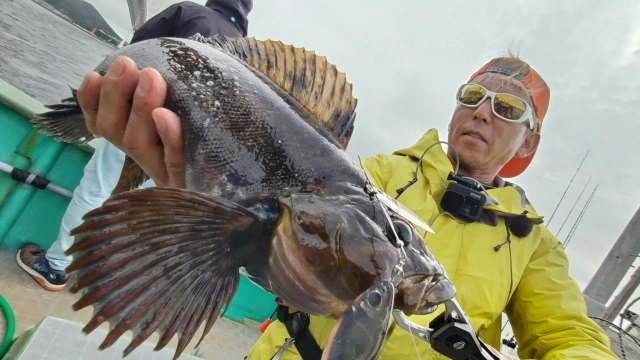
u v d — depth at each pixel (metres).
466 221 0.50
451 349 0.32
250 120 0.38
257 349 0.50
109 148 0.71
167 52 0.43
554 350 0.44
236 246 0.33
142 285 0.29
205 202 0.32
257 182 0.36
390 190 0.54
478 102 0.60
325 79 0.47
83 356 0.55
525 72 0.61
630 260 1.11
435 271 0.34
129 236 0.29
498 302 0.48
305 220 0.32
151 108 0.37
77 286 0.27
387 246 0.32
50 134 0.55
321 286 0.31
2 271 0.73
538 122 0.64
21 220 0.82
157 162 0.40
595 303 1.13
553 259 0.53
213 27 0.80
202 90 0.39
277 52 0.47
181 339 0.29
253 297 1.06
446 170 0.55
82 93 0.39
